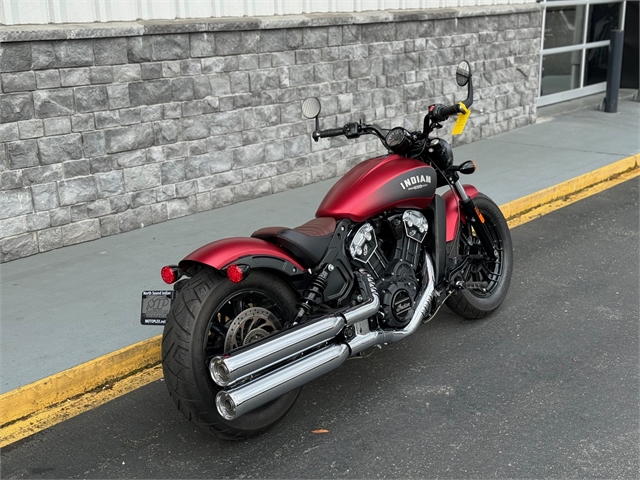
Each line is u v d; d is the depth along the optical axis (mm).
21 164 5906
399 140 4234
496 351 4566
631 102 12461
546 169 8484
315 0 7863
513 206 7281
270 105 7539
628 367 4305
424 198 4301
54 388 4117
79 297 5219
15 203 5930
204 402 3396
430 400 4031
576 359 4426
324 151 8164
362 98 8461
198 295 3439
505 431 3709
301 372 3547
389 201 4090
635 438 3607
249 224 6727
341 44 8070
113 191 6500
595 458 3461
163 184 6844
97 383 4305
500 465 3438
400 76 8844
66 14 6008
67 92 6047
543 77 12258
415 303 4188
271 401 3709
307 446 3654
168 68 6652
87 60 6109
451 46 9406
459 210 4766
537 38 10711
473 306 4855
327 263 3836
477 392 4098
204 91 6961
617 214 7230
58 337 4613
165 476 3451
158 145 6730
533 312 5105
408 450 3588
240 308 3693
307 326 3584
